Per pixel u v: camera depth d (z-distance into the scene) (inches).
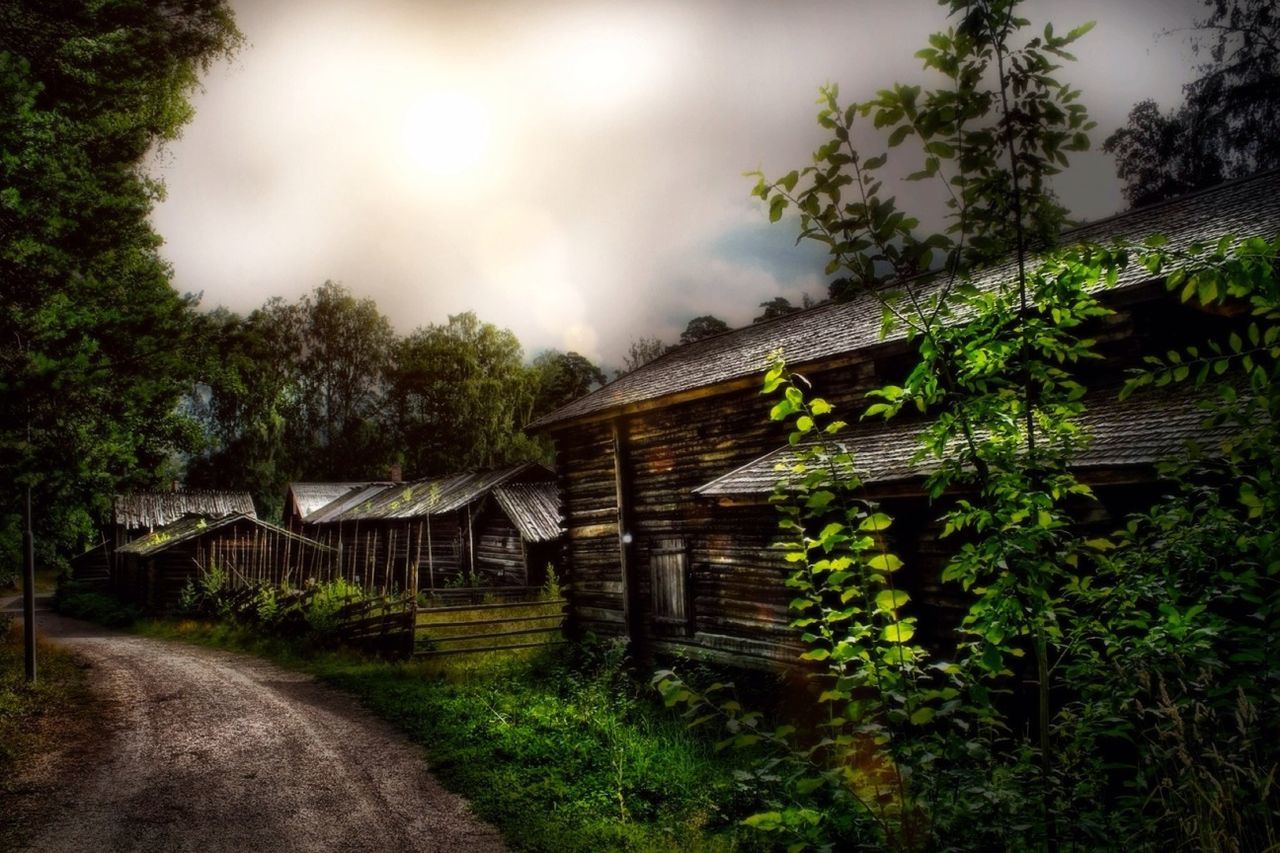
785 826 109.4
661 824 262.2
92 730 415.5
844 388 427.5
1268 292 95.5
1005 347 110.0
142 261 593.0
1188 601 143.6
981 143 100.7
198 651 729.0
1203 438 227.0
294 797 305.4
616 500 574.2
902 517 349.4
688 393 491.2
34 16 532.1
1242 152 866.1
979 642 117.6
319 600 718.5
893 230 98.9
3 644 682.8
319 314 2500.0
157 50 694.5
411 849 253.1
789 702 396.5
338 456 2420.0
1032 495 105.4
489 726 388.8
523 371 2247.8
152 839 265.4
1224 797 101.4
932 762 112.4
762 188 107.1
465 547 1117.1
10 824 279.4
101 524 1462.8
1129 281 307.6
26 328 426.9
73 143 502.9
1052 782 108.8
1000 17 101.2
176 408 637.9
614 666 462.0
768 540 439.2
